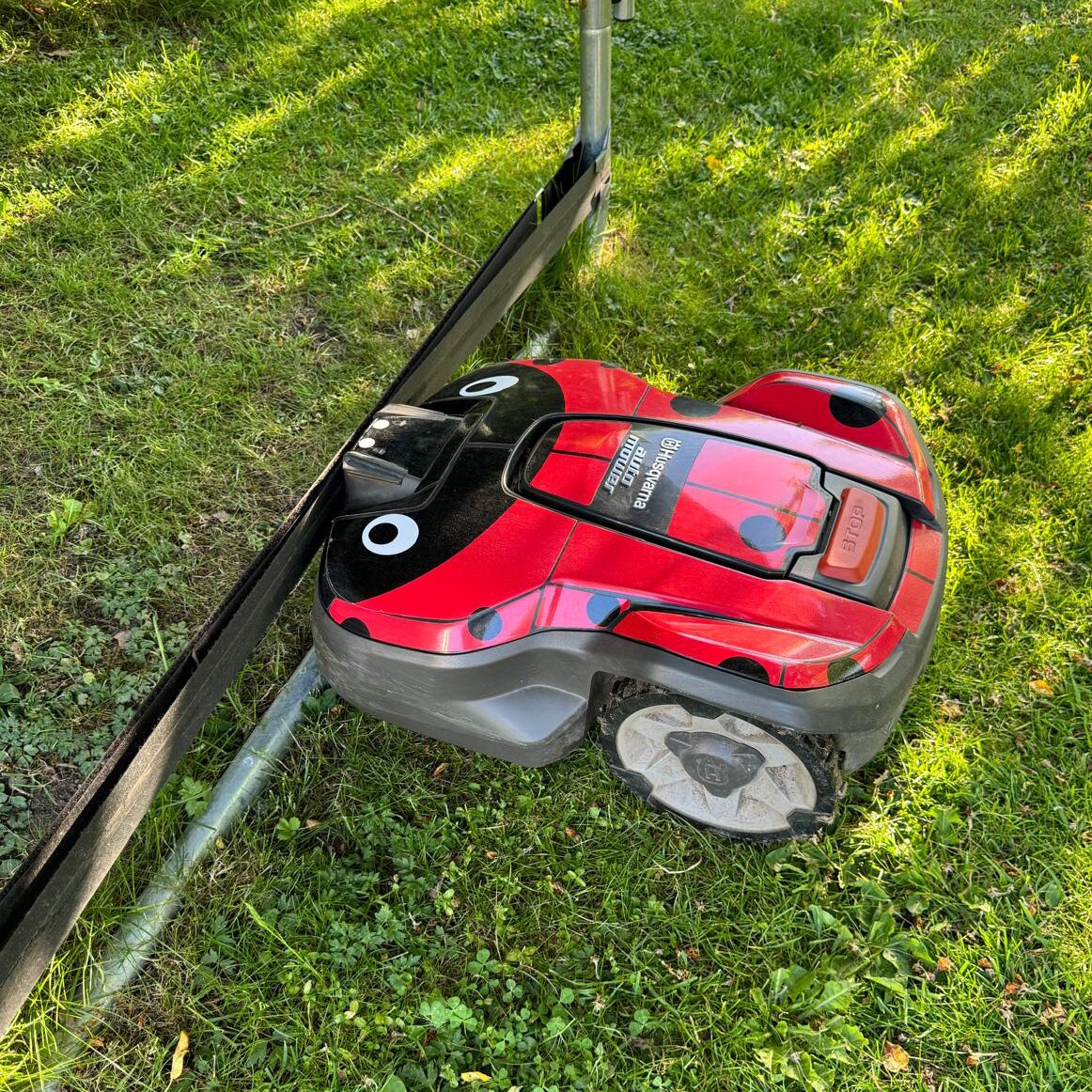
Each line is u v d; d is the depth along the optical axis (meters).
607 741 1.00
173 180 1.63
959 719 1.12
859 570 0.94
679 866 1.03
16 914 0.78
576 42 1.96
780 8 2.18
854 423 1.10
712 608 0.91
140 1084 0.90
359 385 1.42
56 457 1.30
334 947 0.97
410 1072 0.91
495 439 1.05
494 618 0.94
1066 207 1.75
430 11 1.99
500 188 1.68
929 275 1.64
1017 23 2.24
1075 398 1.44
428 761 1.10
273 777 1.07
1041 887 1.01
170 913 0.98
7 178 1.60
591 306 1.53
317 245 1.58
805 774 0.93
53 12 1.83
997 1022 0.94
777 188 1.77
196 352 1.43
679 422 1.07
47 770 1.06
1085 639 1.19
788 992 0.95
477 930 0.99
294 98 1.78
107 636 1.16
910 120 1.93
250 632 0.96
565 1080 0.91
